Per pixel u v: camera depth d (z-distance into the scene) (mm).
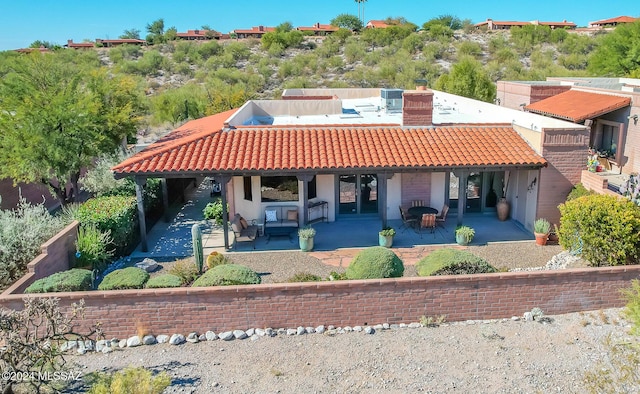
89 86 23422
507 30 92062
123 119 23250
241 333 11125
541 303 11820
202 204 24812
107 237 16109
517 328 11266
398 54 73562
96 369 9820
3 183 22406
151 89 63594
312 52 77688
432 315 11617
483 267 12398
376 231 19531
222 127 20438
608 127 27656
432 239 18531
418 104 20141
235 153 18172
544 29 82688
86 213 17109
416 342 10742
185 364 10055
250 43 85625
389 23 110688
